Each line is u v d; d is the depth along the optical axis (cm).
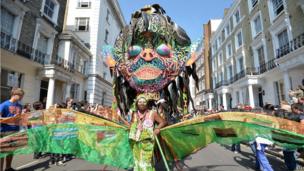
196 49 530
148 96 481
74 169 596
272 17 1850
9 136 387
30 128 408
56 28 1973
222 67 3172
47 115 420
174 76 502
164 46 501
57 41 1992
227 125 389
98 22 2539
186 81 511
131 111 501
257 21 2155
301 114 569
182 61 510
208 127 399
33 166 635
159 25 515
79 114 422
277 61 1577
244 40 2398
